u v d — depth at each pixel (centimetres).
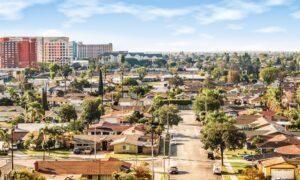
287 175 9788
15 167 9944
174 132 15962
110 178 9300
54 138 13438
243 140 11156
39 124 15975
